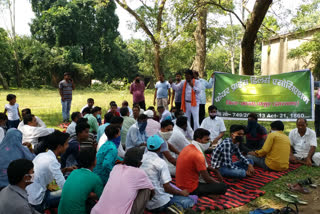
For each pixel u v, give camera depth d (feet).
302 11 33.94
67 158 15.14
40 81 124.88
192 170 13.92
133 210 9.79
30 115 18.08
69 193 9.88
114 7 139.44
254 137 21.98
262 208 13.23
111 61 146.51
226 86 28.89
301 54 71.87
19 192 8.84
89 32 138.51
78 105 53.06
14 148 12.83
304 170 18.95
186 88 26.96
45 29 132.05
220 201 13.98
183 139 17.11
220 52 117.60
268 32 43.73
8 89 106.73
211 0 33.01
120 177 10.09
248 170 17.33
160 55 56.90
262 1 25.80
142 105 35.50
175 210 11.54
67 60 122.31
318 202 14.28
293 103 26.84
